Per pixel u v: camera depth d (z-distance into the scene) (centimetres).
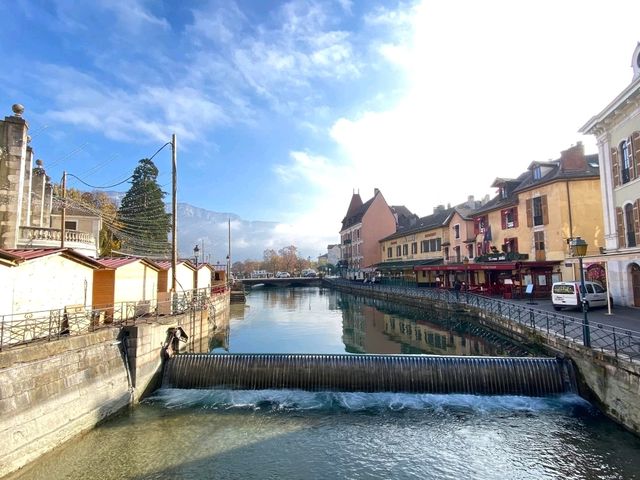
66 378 1098
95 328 1366
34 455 965
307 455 1032
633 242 2128
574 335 1516
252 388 1500
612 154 2297
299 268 13262
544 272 3098
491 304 2677
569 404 1303
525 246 3419
